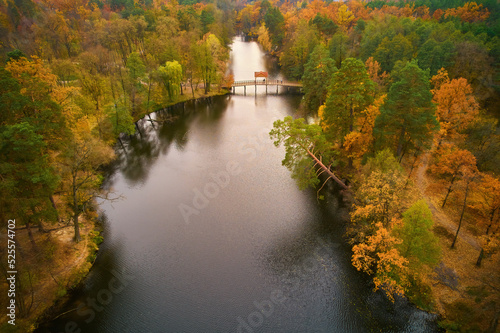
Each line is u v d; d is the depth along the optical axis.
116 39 90.44
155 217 41.34
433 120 37.16
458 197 36.31
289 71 105.69
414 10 119.88
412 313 27.78
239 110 79.12
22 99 27.48
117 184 48.25
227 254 35.66
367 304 29.23
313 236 37.72
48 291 29.52
